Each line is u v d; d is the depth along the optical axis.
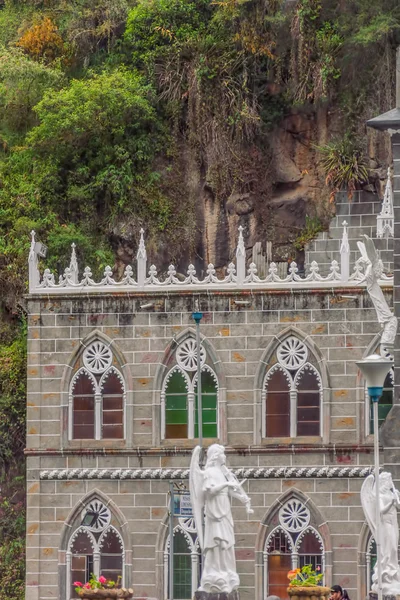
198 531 44.44
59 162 70.50
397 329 52.81
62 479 57.41
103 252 68.62
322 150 67.38
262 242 68.44
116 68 72.06
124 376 57.56
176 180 69.75
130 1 74.56
